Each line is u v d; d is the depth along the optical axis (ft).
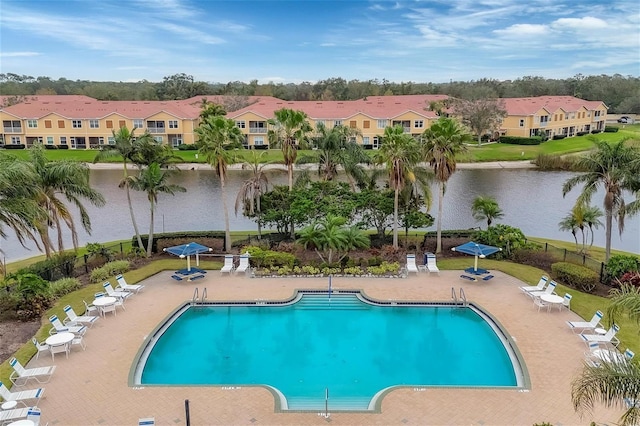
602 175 90.33
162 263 98.53
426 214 105.60
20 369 54.29
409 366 61.57
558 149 288.92
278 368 61.21
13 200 72.18
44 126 287.89
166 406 51.08
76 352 62.34
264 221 107.86
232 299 80.33
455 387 54.75
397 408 50.80
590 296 79.87
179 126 285.23
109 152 99.81
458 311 77.41
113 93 463.01
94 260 97.50
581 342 64.39
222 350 66.13
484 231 104.12
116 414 49.70
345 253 96.84
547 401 51.80
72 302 78.18
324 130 123.65
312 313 77.66
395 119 278.05
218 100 376.48
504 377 58.65
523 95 472.03
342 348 66.59
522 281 87.71
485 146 298.35
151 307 77.15
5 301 73.31
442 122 95.66
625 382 35.50
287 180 208.95
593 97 478.59
